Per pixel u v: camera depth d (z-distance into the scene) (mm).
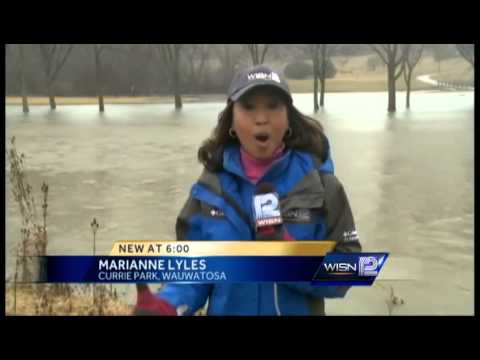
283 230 2424
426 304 3027
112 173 5270
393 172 5340
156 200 4512
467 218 4109
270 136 2322
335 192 2414
